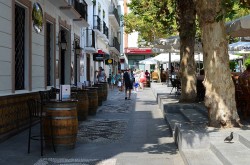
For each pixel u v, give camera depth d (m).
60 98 8.55
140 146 8.84
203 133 7.62
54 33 15.96
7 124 9.93
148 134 10.46
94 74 32.69
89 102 14.59
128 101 21.48
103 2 38.06
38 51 13.41
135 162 7.32
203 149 7.55
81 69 24.03
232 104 8.42
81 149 8.57
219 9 8.38
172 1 16.14
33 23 12.73
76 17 19.31
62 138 8.33
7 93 10.30
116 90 34.06
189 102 14.36
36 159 7.64
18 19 11.69
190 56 14.41
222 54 8.43
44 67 14.20
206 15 8.44
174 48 19.69
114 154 8.03
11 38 10.66
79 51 21.34
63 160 7.54
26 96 11.64
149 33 35.56
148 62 42.22
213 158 6.79
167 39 17.86
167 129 11.24
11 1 10.66
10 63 10.58
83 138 9.91
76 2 20.83
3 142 9.41
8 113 10.03
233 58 26.59
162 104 14.74
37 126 12.11
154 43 17.95
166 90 24.83
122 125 12.20
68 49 19.52
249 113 10.62
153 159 7.53
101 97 18.66
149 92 30.36
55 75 16.05
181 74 14.59
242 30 10.87
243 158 6.04
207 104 8.56
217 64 8.42
